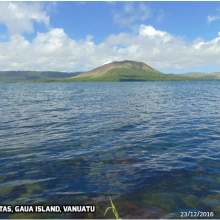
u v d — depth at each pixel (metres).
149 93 63.03
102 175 8.58
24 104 35.09
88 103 36.00
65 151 11.58
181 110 26.56
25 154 11.10
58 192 7.32
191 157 10.55
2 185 7.80
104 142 13.26
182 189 7.47
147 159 10.34
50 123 19.17
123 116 22.70
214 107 28.64
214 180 8.10
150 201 6.77
